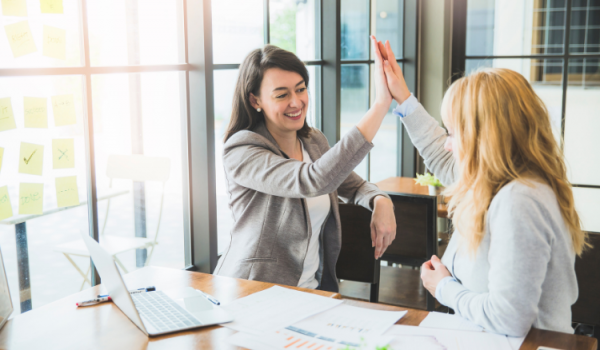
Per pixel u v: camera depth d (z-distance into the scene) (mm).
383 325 1113
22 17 1518
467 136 1097
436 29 3633
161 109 2006
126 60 1862
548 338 1023
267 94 1620
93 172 1769
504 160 1047
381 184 3154
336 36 2752
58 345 1062
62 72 1638
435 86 3713
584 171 3443
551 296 1051
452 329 1087
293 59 1618
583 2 3322
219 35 2201
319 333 1082
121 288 1087
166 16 1987
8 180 1520
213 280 1446
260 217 1633
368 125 1465
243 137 1601
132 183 1925
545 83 3516
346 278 2066
